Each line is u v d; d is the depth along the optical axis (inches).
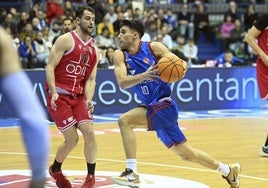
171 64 226.4
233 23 772.0
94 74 246.5
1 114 538.3
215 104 623.8
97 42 639.8
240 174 294.0
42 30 602.2
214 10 840.3
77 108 242.4
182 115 575.2
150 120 239.9
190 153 243.0
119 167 311.0
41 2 727.1
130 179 238.2
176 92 600.4
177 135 241.4
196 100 613.0
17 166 314.2
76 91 242.4
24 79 97.0
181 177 282.2
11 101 96.0
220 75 625.3
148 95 240.4
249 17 766.5
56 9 675.4
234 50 741.9
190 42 693.9
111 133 452.1
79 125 241.3
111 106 575.8
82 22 240.4
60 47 238.2
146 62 241.1
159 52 241.6
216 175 287.3
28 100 95.9
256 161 334.3
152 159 335.9
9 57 96.3
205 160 244.1
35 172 96.6
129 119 241.1
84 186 243.6
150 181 272.1
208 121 534.3
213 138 428.1
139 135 441.7
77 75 241.9
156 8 799.7
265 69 346.0
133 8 735.7
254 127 494.6
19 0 743.7
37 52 579.8
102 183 266.7
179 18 778.8
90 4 677.9
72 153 356.8
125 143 240.1
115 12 713.6
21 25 622.8
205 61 714.8
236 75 634.2
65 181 248.5
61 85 240.7
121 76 236.8
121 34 241.3
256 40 353.1
